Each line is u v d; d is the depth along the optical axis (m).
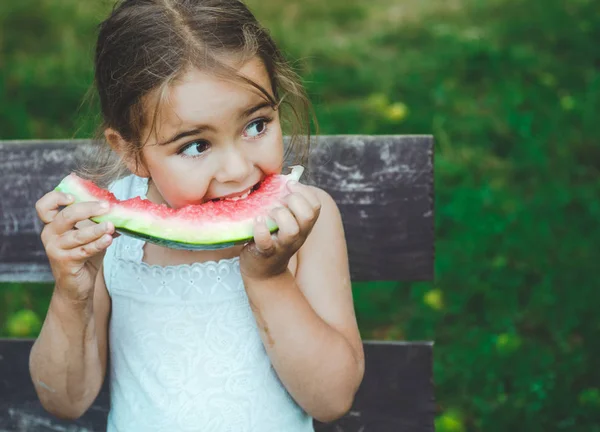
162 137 2.39
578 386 4.25
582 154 5.91
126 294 2.72
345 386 2.61
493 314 4.76
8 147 3.12
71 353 2.62
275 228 2.34
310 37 8.30
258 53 2.48
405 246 3.07
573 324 4.62
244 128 2.40
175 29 2.40
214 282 2.69
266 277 2.46
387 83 7.08
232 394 2.65
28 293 5.13
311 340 2.53
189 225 2.37
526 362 4.38
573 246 5.11
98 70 2.64
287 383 2.60
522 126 6.18
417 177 3.04
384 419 3.16
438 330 4.73
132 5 2.54
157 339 2.68
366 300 5.02
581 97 6.54
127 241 2.77
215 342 2.67
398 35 8.12
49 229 2.41
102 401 3.20
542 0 8.31
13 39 7.97
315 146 3.05
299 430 2.73
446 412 4.15
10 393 3.25
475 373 4.38
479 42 7.57
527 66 7.10
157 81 2.35
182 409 2.64
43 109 6.70
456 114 6.48
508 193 5.56
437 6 8.81
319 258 2.79
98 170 2.92
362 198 3.06
